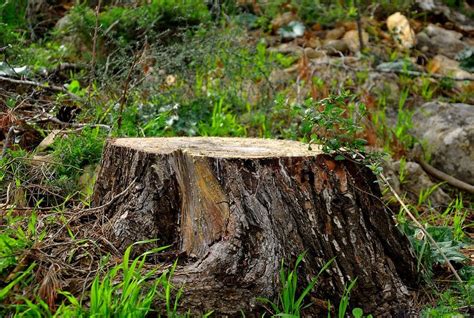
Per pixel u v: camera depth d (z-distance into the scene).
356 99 8.13
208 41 7.69
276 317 3.86
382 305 4.16
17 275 3.81
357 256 4.15
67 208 5.07
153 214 4.25
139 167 4.32
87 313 3.58
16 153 5.66
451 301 4.24
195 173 4.11
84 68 8.13
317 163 4.18
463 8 11.38
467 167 7.19
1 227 4.41
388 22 10.15
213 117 7.05
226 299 3.87
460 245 5.05
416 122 7.72
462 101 8.42
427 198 6.80
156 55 7.28
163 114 6.54
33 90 6.74
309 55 9.18
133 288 3.63
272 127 7.39
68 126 6.38
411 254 4.41
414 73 8.48
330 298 4.06
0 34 7.90
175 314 3.71
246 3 10.52
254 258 3.97
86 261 4.06
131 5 9.38
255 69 7.73
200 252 4.07
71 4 10.56
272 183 4.07
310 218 4.09
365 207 4.26
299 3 10.56
